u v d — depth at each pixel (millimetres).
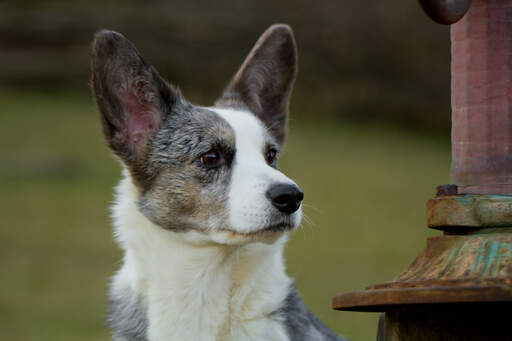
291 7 33562
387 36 32781
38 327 12328
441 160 26453
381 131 30391
